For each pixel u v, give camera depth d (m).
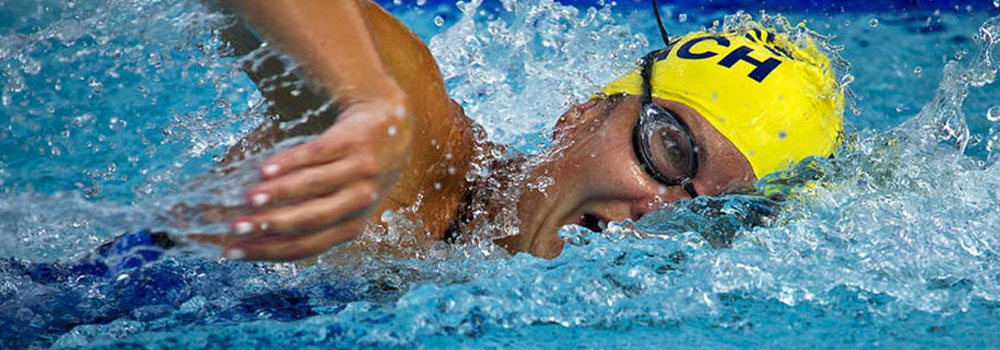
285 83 3.12
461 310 4.02
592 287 4.29
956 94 6.64
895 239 4.86
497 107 7.98
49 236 4.84
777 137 5.45
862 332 3.87
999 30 7.38
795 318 4.02
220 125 5.26
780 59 5.73
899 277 4.47
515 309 4.05
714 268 4.50
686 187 5.23
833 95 5.84
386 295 4.41
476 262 4.95
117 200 6.14
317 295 4.35
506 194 5.23
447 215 5.16
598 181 5.12
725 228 5.12
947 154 6.22
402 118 2.68
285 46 2.80
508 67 8.47
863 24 12.37
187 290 4.33
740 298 4.24
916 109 9.72
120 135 7.04
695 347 3.71
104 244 4.79
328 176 2.52
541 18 8.74
